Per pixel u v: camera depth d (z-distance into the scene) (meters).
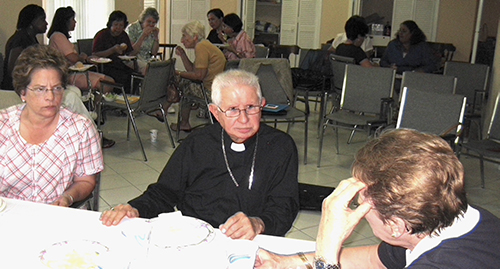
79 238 1.50
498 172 4.66
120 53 6.20
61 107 2.10
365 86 4.86
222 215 1.93
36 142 2.02
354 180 1.19
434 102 3.91
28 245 1.43
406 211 1.07
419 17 8.76
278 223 1.81
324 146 5.35
